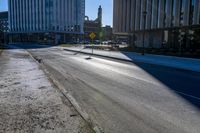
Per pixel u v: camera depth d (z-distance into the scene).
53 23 94.50
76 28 106.31
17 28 112.38
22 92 7.95
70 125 4.87
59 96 7.41
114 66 17.61
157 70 15.53
